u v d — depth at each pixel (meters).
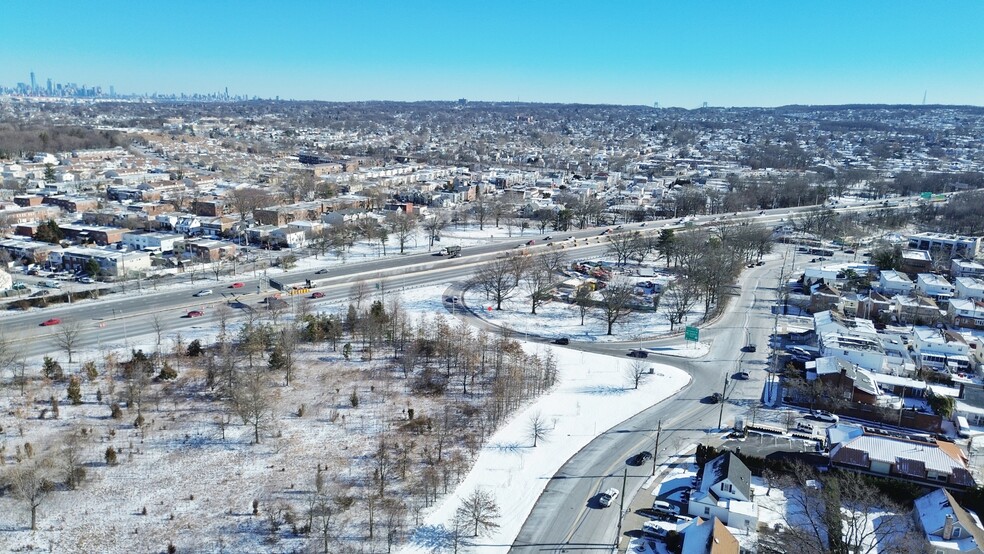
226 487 100.94
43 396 125.00
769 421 125.50
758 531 92.88
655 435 119.88
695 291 193.75
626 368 150.25
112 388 126.88
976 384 142.75
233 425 118.56
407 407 127.38
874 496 98.12
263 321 168.25
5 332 154.62
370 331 155.38
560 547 89.69
